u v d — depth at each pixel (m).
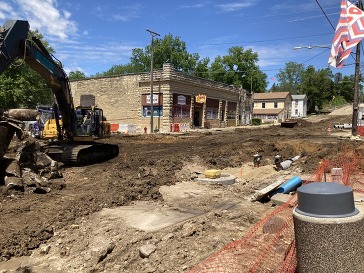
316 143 22.73
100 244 6.27
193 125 46.09
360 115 45.59
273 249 5.71
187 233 6.68
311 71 111.69
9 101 41.78
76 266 5.60
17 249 6.11
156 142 28.34
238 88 59.72
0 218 7.62
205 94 48.78
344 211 3.54
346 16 17.00
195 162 16.25
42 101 46.81
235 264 5.24
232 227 7.14
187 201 9.46
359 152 16.56
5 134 10.98
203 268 5.14
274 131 41.59
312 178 11.00
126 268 5.52
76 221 7.61
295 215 3.71
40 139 20.55
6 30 10.96
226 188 11.14
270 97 89.06
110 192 10.00
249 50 76.56
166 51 72.25
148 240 6.44
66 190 10.48
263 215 8.12
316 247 3.51
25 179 10.48
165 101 40.50
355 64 26.25
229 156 18.16
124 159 17.56
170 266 5.46
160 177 12.34
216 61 77.38
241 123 61.81
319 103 110.81
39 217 7.77
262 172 14.00
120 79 43.94
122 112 44.03
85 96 17.66
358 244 3.50
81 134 16.45
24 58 11.72
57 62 14.65
